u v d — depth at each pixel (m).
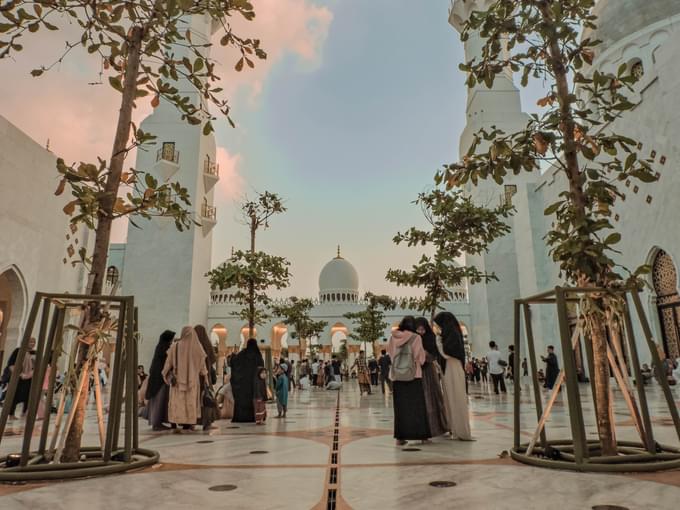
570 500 2.78
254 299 15.09
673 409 3.91
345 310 40.19
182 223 4.78
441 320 6.00
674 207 13.74
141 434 6.52
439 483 3.28
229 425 7.63
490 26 4.37
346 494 3.00
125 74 4.45
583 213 4.21
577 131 4.34
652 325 15.02
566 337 3.83
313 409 10.61
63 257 17.19
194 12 4.42
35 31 4.18
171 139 33.22
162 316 31.17
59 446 3.77
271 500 2.88
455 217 11.78
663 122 14.10
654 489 2.99
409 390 5.39
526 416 7.88
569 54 4.42
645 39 19.67
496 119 31.59
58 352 4.29
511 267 29.33
